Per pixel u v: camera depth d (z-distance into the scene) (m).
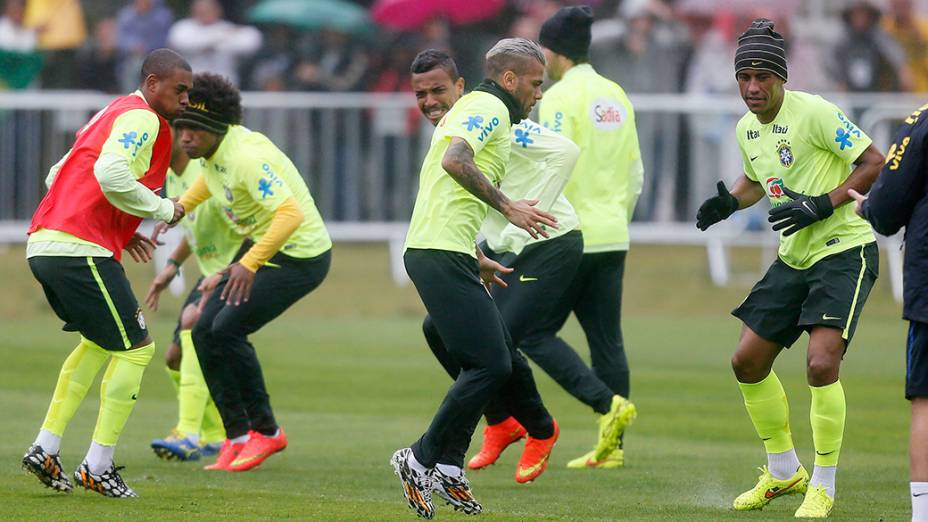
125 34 63.12
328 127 58.31
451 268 21.12
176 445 29.00
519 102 21.64
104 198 23.02
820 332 22.50
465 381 21.22
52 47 63.62
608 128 29.97
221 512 21.58
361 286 58.56
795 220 22.28
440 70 24.69
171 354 30.98
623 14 66.88
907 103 58.56
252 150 26.89
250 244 29.45
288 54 62.88
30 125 56.22
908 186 18.81
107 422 23.02
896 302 58.50
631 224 58.91
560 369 28.73
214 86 26.75
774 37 22.86
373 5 71.25
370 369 43.00
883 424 33.75
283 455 29.44
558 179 26.48
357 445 30.77
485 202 20.59
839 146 22.56
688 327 53.66
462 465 21.97
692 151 58.69
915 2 70.94
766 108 22.97
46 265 22.88
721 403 37.28
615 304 30.05
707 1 66.19
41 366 42.22
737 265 61.12
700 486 25.69
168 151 24.12
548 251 27.30
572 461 28.77
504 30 66.69
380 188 58.84
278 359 45.00
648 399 37.97
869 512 22.55
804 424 33.78
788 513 22.64
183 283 55.78
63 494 23.23
